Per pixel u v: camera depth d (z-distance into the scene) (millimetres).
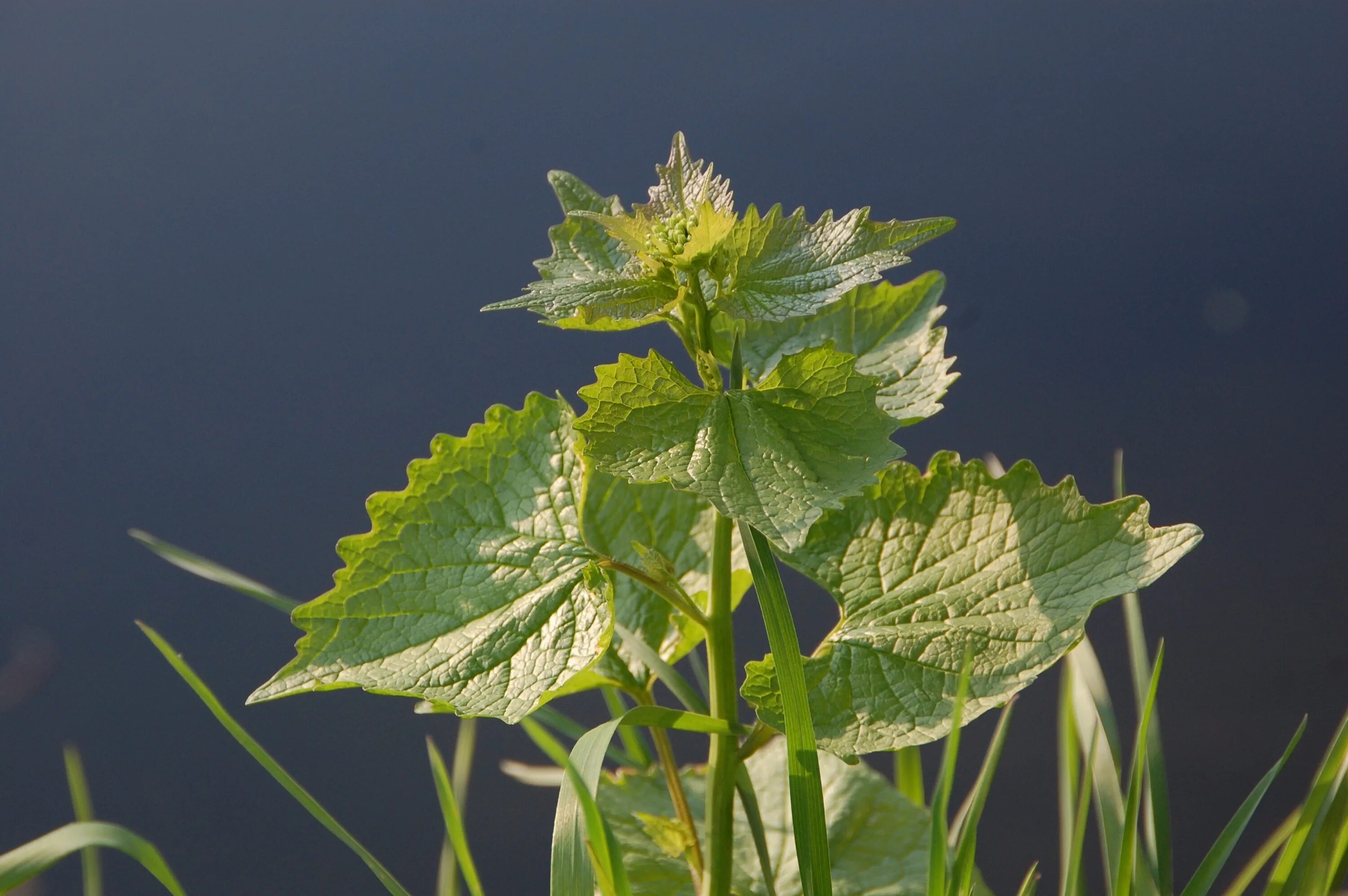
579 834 887
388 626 930
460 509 947
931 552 945
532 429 960
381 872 939
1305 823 937
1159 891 945
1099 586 919
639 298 929
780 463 907
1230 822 944
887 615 936
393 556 939
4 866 882
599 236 975
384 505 944
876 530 952
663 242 929
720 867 941
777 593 903
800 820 900
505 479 953
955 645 924
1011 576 933
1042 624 919
